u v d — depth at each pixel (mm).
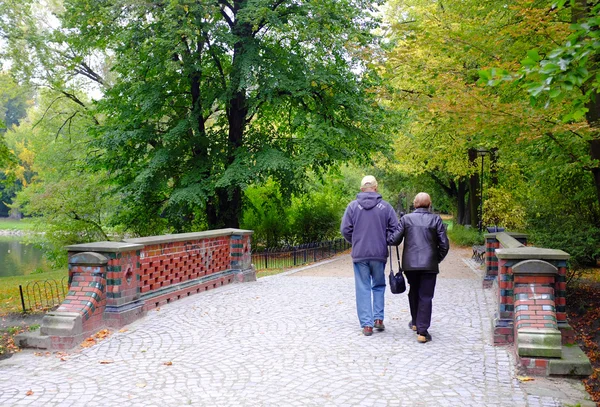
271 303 8617
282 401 4262
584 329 7758
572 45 3609
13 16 18000
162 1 16156
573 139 9102
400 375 4879
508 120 7000
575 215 10781
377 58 9055
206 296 9312
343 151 18109
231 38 16375
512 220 18844
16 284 13461
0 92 22062
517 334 5145
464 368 5066
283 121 21578
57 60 20375
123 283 7000
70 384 4766
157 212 21484
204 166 18469
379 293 6664
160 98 18109
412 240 6242
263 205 22531
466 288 10383
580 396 4355
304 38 16172
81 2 17094
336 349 5777
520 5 7711
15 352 5941
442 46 8578
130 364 5340
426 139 22406
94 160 19969
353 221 6660
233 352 5715
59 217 22344
